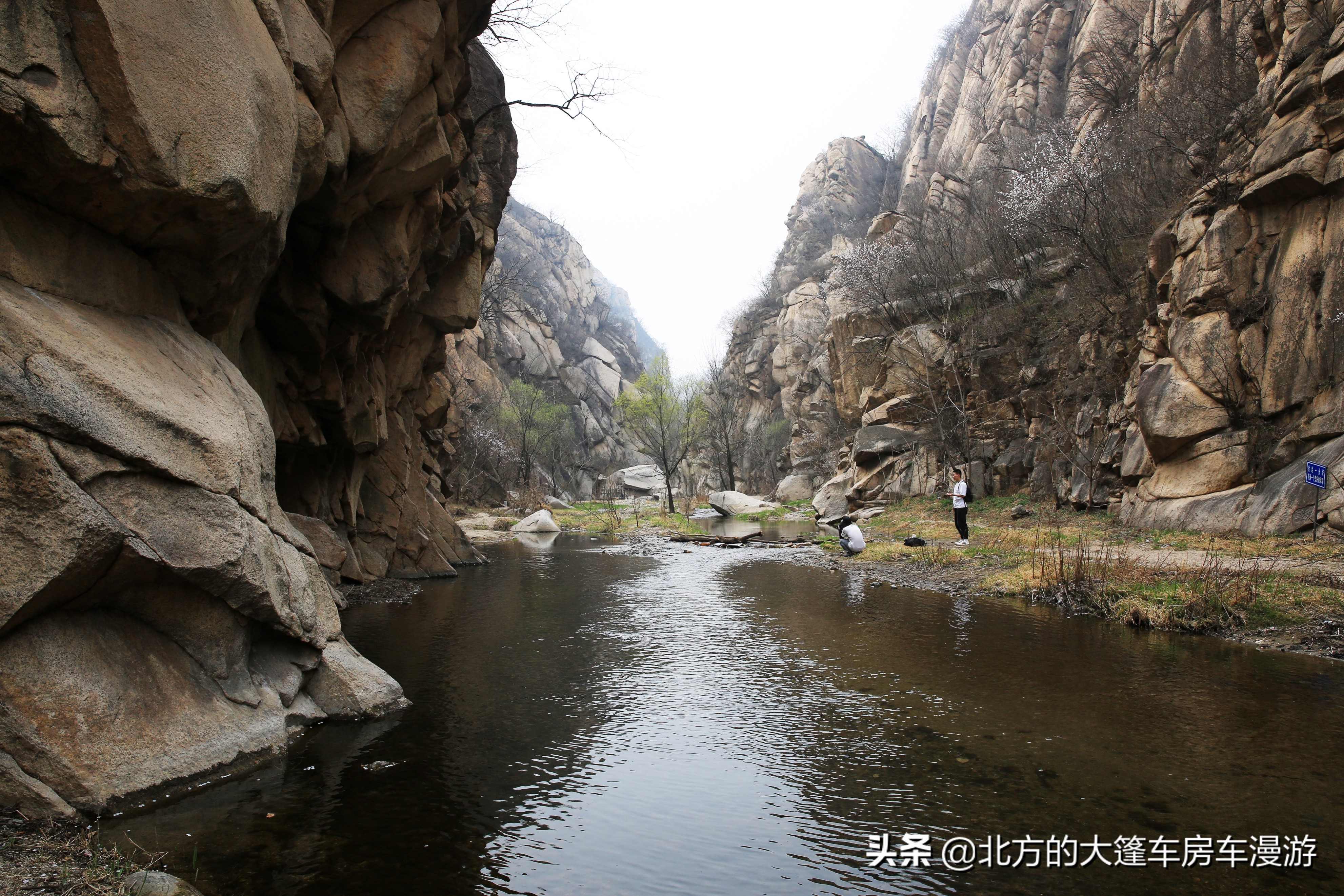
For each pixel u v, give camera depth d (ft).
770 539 86.12
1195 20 87.15
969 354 96.99
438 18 27.66
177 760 14.84
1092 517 63.26
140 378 15.74
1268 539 42.68
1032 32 153.89
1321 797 15.42
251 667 18.40
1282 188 48.19
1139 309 67.10
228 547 16.52
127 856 12.17
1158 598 33.30
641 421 158.51
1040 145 94.58
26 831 12.16
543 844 13.51
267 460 20.65
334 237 29.32
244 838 13.30
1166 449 53.01
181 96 15.61
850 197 251.60
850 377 123.13
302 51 20.97
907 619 34.37
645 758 17.74
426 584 47.47
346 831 13.74
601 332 364.17
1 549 12.49
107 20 14.02
